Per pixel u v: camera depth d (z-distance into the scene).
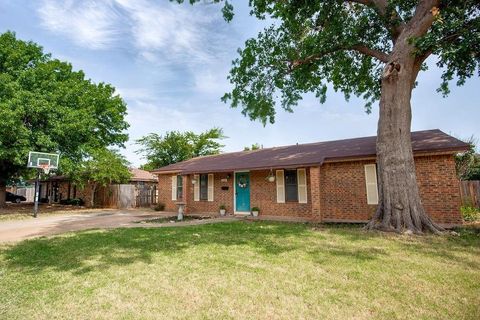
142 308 3.53
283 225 10.56
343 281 4.34
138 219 13.80
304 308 3.45
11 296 3.93
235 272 4.86
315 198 11.81
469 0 8.14
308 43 11.59
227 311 3.41
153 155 28.66
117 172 22.64
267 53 12.61
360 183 11.93
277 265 5.23
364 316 3.23
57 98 18.00
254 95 13.04
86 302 3.72
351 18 11.98
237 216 14.22
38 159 16.02
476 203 13.73
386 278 4.45
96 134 22.88
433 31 7.93
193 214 15.72
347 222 11.41
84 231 9.69
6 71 17.86
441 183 10.32
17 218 14.73
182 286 4.23
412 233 8.16
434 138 11.34
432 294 3.82
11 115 15.04
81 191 26.39
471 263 5.21
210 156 20.27
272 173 14.12
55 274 4.89
